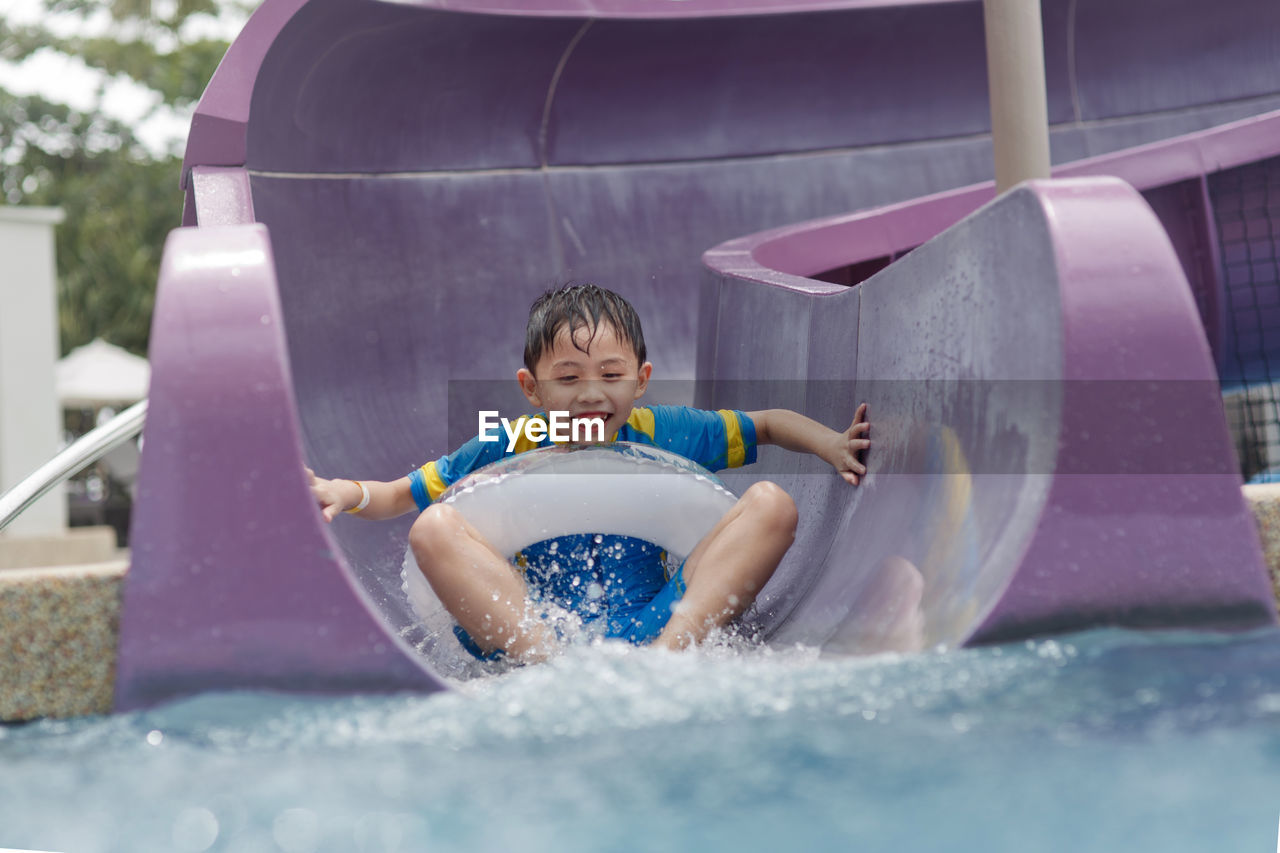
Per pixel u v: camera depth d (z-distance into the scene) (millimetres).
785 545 2131
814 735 1207
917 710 1281
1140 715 1199
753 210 6312
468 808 1033
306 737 1344
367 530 3453
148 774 1204
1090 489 1605
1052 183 1742
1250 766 1019
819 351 2850
